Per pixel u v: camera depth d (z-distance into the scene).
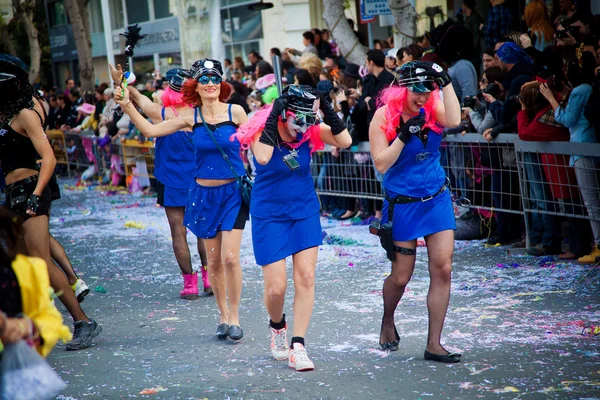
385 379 4.83
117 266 9.12
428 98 5.04
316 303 6.81
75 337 5.91
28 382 3.18
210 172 5.95
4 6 35.12
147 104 7.25
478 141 8.37
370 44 12.66
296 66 13.50
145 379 5.11
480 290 6.79
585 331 5.45
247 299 7.16
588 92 7.19
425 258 8.16
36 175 5.82
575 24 9.02
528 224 7.96
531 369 4.81
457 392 4.52
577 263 7.40
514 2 11.31
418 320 6.06
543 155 7.58
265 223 5.16
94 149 17.36
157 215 12.89
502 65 8.60
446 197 5.12
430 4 13.86
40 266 3.36
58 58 30.69
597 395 4.34
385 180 5.23
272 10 20.28
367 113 9.74
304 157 5.14
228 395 4.72
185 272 7.39
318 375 4.99
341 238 9.39
